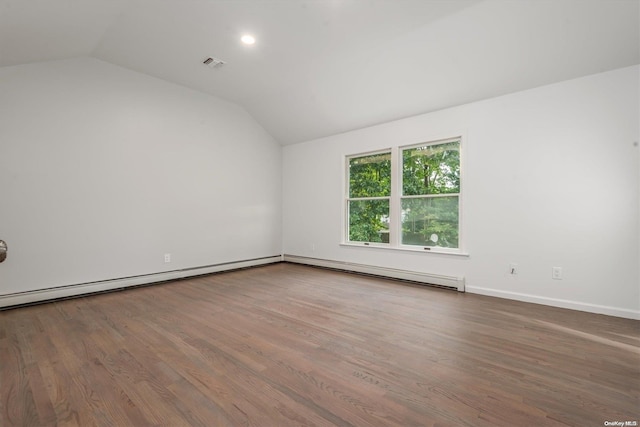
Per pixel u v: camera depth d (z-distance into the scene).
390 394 1.73
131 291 4.01
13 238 3.35
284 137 6.05
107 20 3.02
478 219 3.82
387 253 4.75
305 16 2.95
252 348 2.31
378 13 2.87
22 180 3.40
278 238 6.30
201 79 4.49
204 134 5.04
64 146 3.68
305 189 5.95
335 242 5.47
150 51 3.71
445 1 2.68
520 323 2.81
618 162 2.97
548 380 1.87
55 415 1.55
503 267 3.65
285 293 3.88
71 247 3.73
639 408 1.60
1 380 1.88
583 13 2.57
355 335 2.55
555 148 3.29
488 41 3.04
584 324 2.78
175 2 2.79
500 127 3.64
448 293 3.86
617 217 2.98
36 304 3.43
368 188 5.08
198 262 4.97
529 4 2.60
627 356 2.17
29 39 2.91
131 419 1.52
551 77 3.22
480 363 2.08
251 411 1.58
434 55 3.38
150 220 4.41
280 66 4.02
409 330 2.65
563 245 3.26
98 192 3.94
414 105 4.20
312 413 1.57
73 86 3.75
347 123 5.04
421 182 4.42
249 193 5.75
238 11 2.90
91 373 1.95
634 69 2.88
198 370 1.99
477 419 1.52
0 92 3.29
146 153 4.38
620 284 2.98
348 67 3.90
